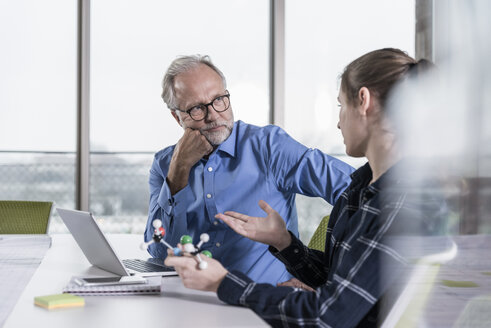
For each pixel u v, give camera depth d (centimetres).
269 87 405
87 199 392
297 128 404
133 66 395
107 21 391
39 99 389
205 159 171
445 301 64
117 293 118
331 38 405
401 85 80
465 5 57
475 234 59
